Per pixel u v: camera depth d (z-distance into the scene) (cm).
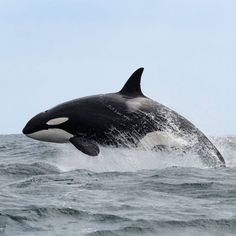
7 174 5434
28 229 3131
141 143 5816
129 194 4128
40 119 6091
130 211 3538
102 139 5894
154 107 5916
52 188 4400
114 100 5916
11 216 3381
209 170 5509
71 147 6912
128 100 5909
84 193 4150
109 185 4534
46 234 3020
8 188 4456
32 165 6106
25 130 6156
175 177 4966
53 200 3856
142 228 3158
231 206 3697
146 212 3509
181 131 5888
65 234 3020
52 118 6012
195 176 5047
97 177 5034
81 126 5900
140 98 5962
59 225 3216
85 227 3173
